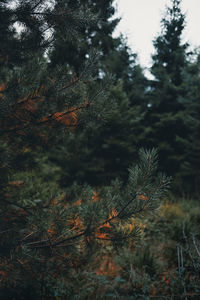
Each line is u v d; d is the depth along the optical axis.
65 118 3.09
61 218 2.71
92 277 4.00
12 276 2.56
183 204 9.16
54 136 3.46
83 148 12.20
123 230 2.54
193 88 12.64
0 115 2.91
